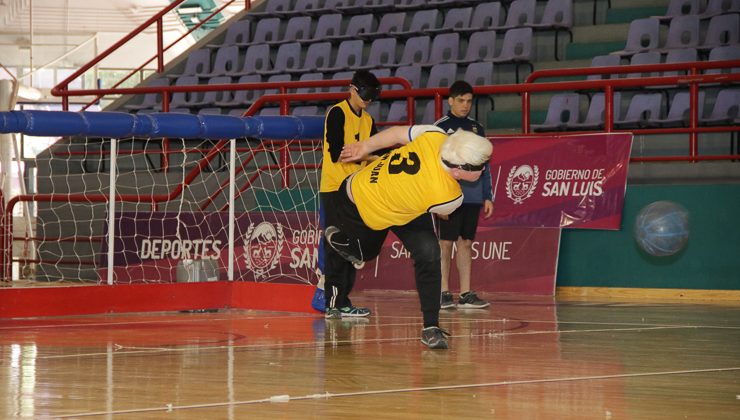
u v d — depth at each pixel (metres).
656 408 3.81
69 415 3.65
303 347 5.81
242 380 4.52
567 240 10.61
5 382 4.45
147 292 8.33
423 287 5.80
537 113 14.00
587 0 15.70
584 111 13.79
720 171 10.73
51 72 32.38
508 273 10.62
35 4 30.53
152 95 16.88
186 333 6.62
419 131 5.66
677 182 10.92
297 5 18.39
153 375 4.67
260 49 17.17
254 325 7.19
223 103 15.91
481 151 5.21
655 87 13.09
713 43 13.84
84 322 7.46
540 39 15.35
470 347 5.82
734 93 12.30
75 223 13.72
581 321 7.49
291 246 10.55
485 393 4.16
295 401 3.96
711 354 5.49
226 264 10.87
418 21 16.73
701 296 10.05
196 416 3.63
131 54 33.47
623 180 10.27
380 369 4.88
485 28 15.68
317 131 9.10
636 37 14.35
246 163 12.77
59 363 5.09
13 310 7.77
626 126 12.81
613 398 4.04
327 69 15.96
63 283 12.44
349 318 7.70
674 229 9.57
